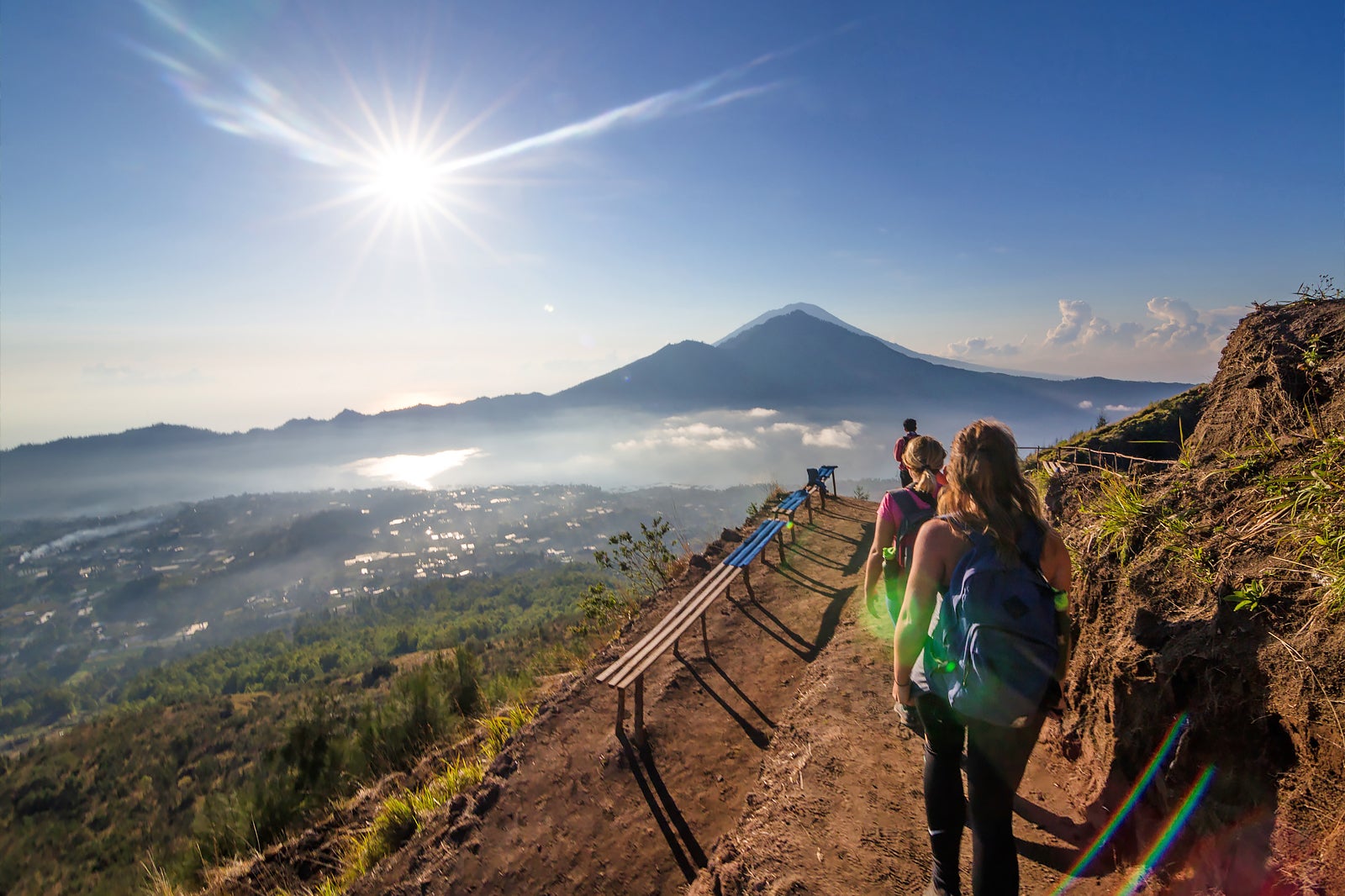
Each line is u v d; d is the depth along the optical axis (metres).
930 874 2.27
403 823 4.71
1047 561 1.64
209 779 44.72
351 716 7.88
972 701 1.47
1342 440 1.92
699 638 5.99
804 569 7.57
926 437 2.80
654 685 5.24
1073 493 3.38
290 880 4.97
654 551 9.56
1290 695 1.48
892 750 3.13
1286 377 2.61
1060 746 2.63
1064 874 2.07
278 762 6.91
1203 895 1.54
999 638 1.46
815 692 4.05
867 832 2.54
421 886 3.77
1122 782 2.02
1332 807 1.32
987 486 1.61
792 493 10.30
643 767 4.23
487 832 4.04
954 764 1.70
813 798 2.83
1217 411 3.06
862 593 6.29
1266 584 1.71
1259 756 1.54
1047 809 2.41
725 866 2.63
